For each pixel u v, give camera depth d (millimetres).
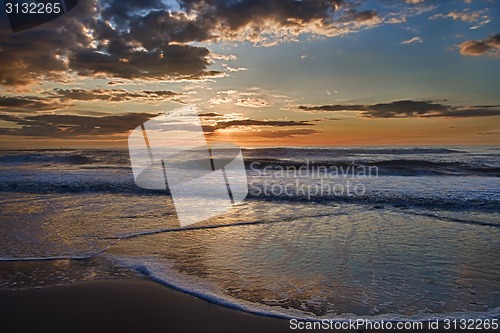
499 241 5344
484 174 13750
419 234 5770
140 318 3072
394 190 10141
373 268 4211
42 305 3338
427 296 3459
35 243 5328
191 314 3139
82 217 7039
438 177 13094
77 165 18609
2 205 8336
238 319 3039
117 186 11086
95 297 3508
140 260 4574
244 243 5293
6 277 4051
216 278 3953
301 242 5316
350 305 3279
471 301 3348
